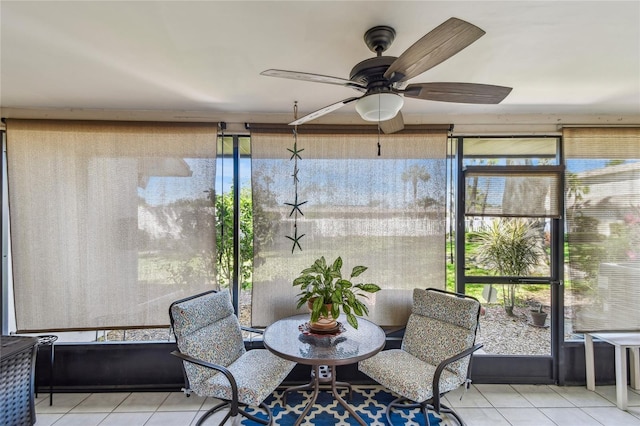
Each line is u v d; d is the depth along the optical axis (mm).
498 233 2514
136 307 2354
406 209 2428
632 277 2391
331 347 1775
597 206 2408
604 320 2400
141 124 2332
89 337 2416
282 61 1631
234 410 1667
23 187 2275
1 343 1838
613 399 2242
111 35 1396
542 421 2010
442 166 2412
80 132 2303
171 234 2373
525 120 2447
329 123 2455
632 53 1546
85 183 2312
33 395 1881
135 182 2344
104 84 1912
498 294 2506
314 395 1989
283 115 2465
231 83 1909
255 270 2408
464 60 1616
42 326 2295
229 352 2074
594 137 2406
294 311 2416
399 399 2170
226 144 2490
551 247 2471
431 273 2414
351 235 2430
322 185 2432
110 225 2332
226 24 1315
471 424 1981
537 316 2494
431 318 2186
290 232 2420
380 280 2428
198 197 2383
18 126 2256
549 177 2406
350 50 1520
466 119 2463
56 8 1208
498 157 2486
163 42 1454
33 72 1749
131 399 2254
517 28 1344
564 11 1234
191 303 1980
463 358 1918
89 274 2326
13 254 2273
